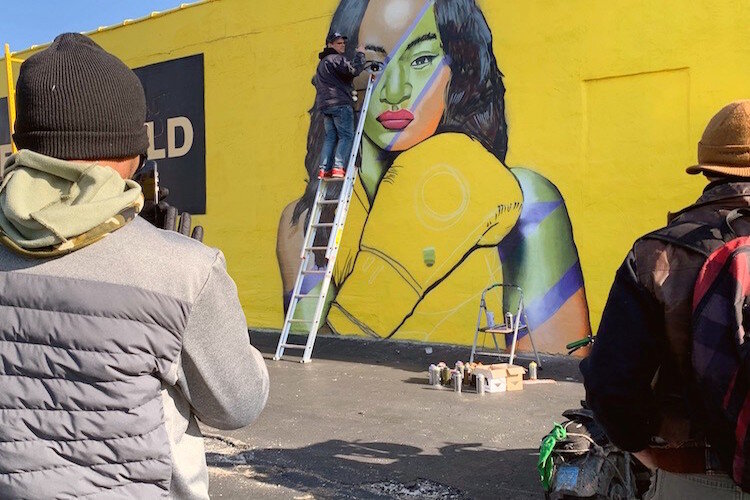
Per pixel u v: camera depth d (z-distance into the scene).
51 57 1.53
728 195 1.94
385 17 9.24
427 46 8.91
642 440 1.88
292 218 10.12
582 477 3.04
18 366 1.42
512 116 8.25
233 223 10.74
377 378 7.28
